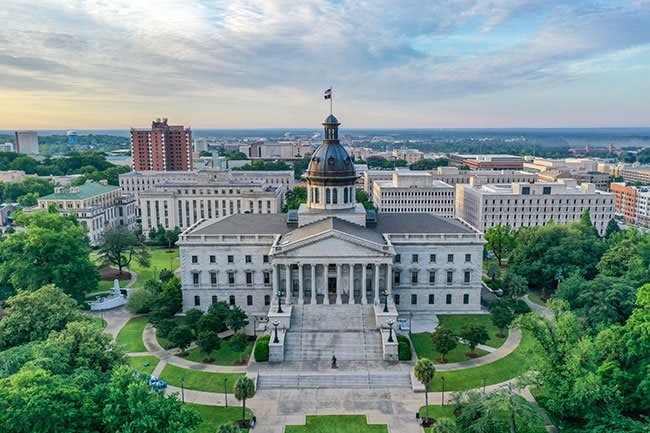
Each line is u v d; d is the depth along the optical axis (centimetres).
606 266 11456
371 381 8044
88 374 5809
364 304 10288
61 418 4922
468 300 11275
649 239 11712
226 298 11306
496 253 15112
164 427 5219
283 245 10281
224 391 7725
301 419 7031
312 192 11950
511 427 6209
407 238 11094
